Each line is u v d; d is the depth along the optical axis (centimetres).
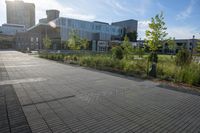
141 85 721
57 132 304
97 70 1161
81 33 5959
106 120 362
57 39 5588
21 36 7075
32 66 1335
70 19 5625
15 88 616
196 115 402
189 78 774
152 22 1230
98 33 6544
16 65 1388
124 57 1803
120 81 796
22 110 404
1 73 959
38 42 6869
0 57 2395
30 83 706
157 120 369
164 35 1234
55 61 1855
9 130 305
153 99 524
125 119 370
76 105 450
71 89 620
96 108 432
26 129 311
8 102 459
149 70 984
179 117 388
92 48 6075
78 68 1250
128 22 9275
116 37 7481
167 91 630
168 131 320
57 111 404
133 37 8238
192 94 593
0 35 8794
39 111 400
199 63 1147
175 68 948
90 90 612
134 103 481
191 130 326
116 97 536
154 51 1263
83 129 318
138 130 321
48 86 657
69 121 351
